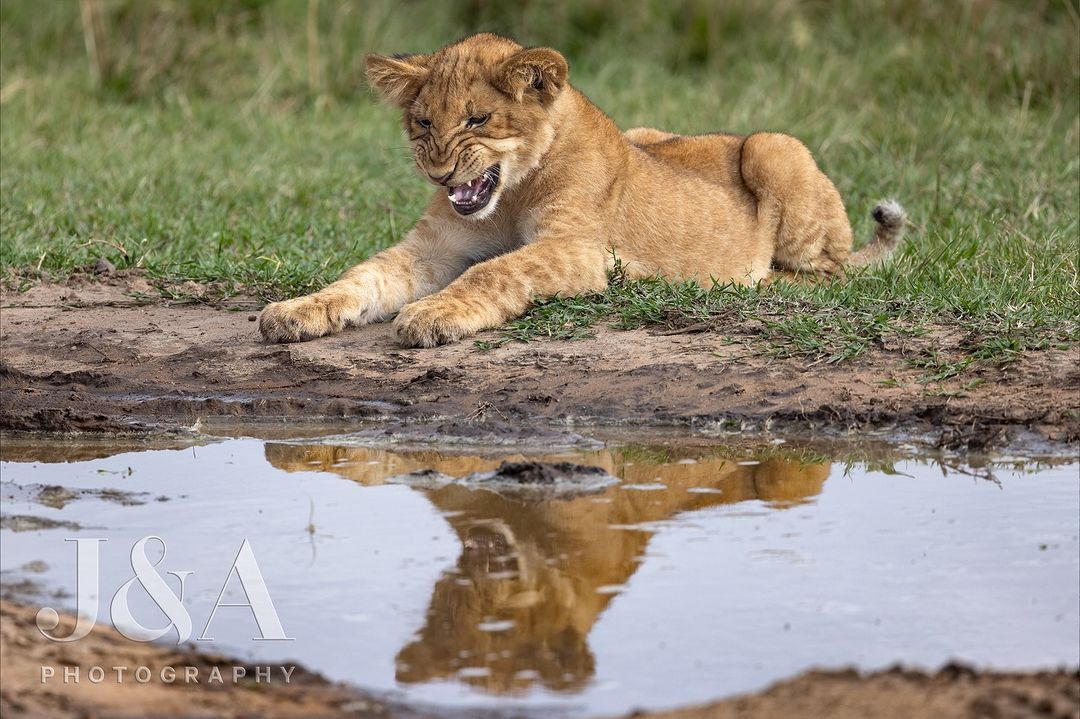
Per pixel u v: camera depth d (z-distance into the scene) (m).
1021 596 6.51
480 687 5.63
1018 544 7.20
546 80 11.68
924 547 7.17
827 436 9.44
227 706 5.40
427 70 11.80
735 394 10.01
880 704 5.10
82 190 16.53
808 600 6.47
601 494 8.18
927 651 5.91
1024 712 4.96
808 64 21.48
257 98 21.94
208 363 11.01
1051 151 17.06
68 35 24.22
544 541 7.32
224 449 9.39
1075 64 19.25
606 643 6.04
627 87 22.19
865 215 15.75
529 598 6.54
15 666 5.66
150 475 8.73
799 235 13.52
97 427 9.98
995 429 9.15
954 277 12.16
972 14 20.72
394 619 6.32
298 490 8.34
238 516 7.82
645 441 9.38
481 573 6.87
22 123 20.11
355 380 10.60
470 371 10.56
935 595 6.52
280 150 19.05
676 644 6.02
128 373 10.91
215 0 23.77
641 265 12.45
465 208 11.77
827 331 10.74
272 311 11.31
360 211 15.95
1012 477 8.45
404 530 7.54
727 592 6.58
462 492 8.25
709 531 7.46
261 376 10.78
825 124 19.08
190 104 21.69
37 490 8.30
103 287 12.95
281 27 24.08
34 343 11.50
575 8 25.11
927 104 19.20
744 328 10.91
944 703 5.07
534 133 11.81
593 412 9.95
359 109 21.70
